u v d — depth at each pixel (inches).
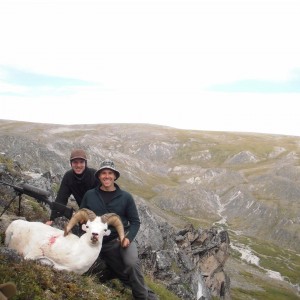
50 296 302.8
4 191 554.6
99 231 343.3
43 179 756.0
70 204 881.5
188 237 1831.9
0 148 3917.3
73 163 413.1
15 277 292.5
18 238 359.6
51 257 344.5
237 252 5772.6
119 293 399.2
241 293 3572.8
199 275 1301.7
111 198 378.9
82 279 350.6
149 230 1204.5
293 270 5157.5
